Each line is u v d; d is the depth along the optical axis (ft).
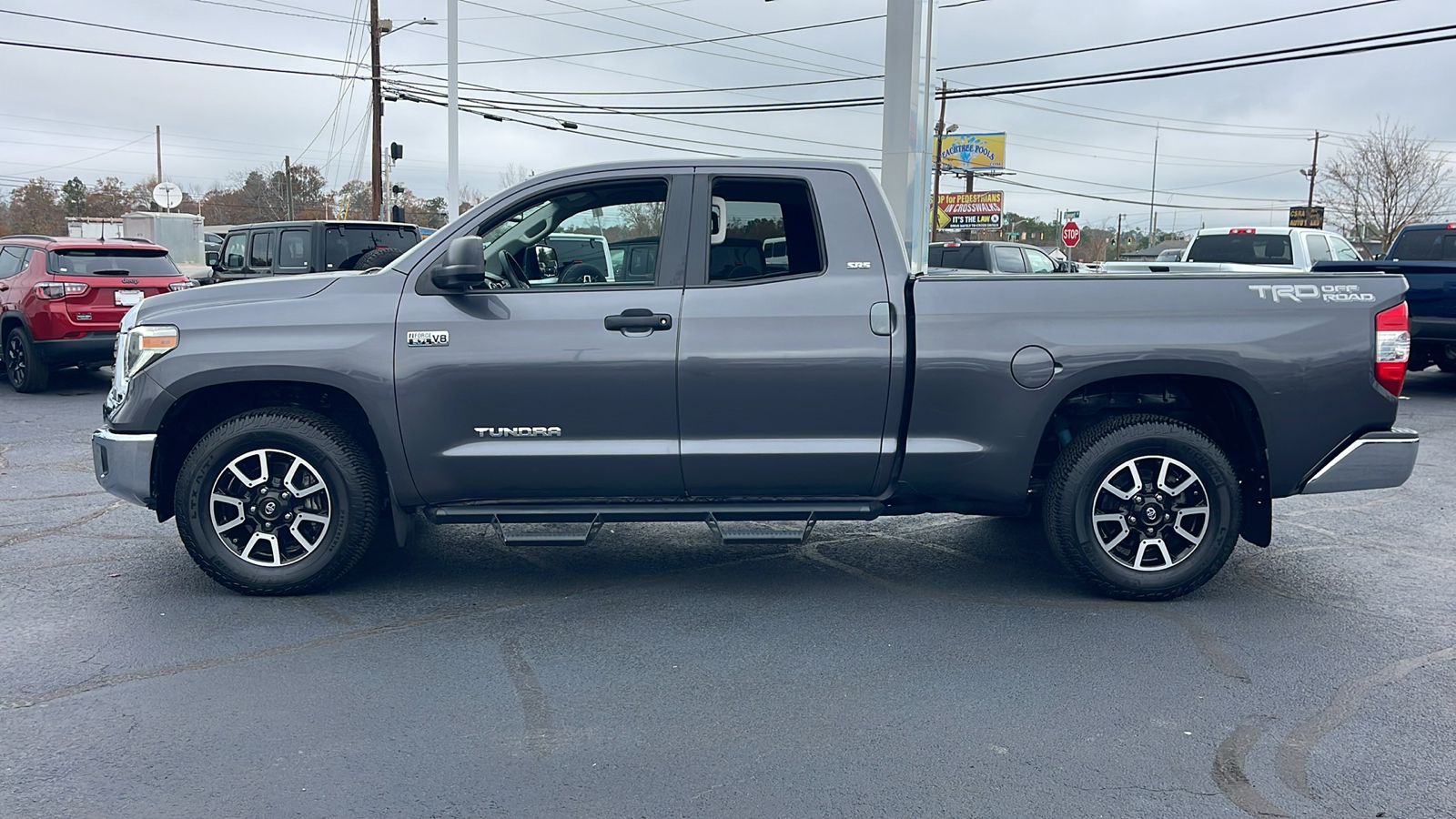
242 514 15.97
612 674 13.37
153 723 11.85
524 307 15.48
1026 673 13.44
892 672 13.46
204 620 15.30
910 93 32.83
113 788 10.34
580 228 16.51
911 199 33.47
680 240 15.76
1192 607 16.16
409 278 15.75
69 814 9.85
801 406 15.56
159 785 10.41
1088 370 15.40
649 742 11.47
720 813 9.96
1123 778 10.66
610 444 15.64
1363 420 15.69
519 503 16.17
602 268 16.63
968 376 15.47
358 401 15.44
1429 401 40.22
